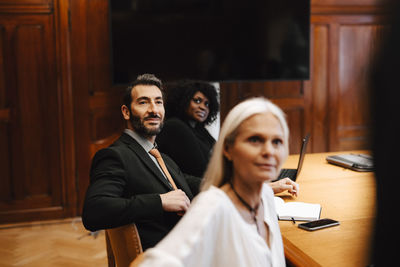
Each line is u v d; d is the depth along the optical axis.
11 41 4.16
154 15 4.34
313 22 4.95
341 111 5.16
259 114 0.98
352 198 2.18
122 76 4.32
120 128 4.48
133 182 1.84
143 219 1.70
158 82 2.03
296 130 5.04
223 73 4.57
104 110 4.41
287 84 4.96
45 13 4.20
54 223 4.29
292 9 4.67
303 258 1.44
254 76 4.66
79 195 4.41
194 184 2.21
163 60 4.40
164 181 1.93
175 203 1.74
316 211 1.92
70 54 4.29
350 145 5.22
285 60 4.73
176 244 0.86
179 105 2.79
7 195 4.27
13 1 4.12
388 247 0.51
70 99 4.32
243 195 1.03
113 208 1.63
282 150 0.99
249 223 1.04
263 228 1.10
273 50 4.68
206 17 4.46
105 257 3.47
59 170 4.36
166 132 2.61
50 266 3.28
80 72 4.32
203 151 2.74
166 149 2.60
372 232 0.55
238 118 0.99
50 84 4.28
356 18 5.07
